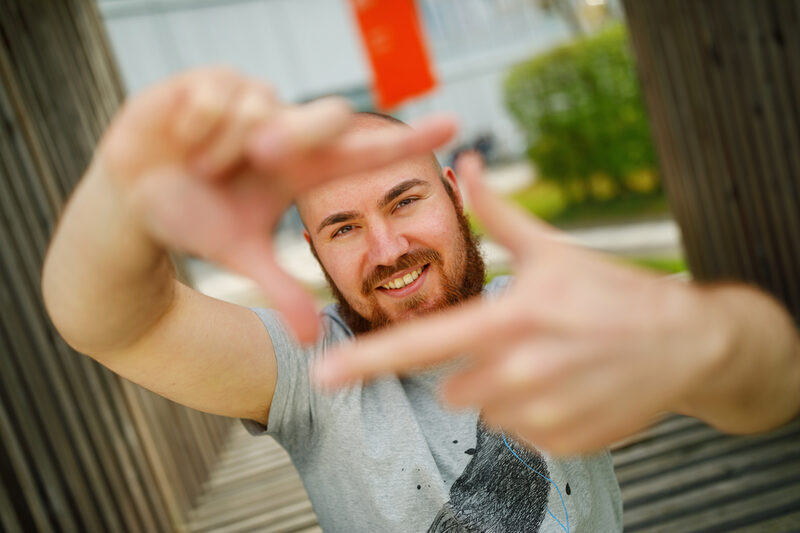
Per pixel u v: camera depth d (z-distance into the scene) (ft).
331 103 1.34
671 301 1.41
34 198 7.46
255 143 1.32
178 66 45.42
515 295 1.28
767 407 1.70
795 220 10.22
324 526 3.76
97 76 11.84
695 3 10.95
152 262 2.06
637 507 7.59
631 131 30.96
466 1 62.39
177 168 1.39
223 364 3.12
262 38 48.42
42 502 5.86
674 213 14.20
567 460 3.68
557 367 1.22
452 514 3.47
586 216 31.58
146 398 9.65
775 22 9.41
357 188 3.53
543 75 33.24
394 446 3.53
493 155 62.28
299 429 3.60
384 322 3.73
